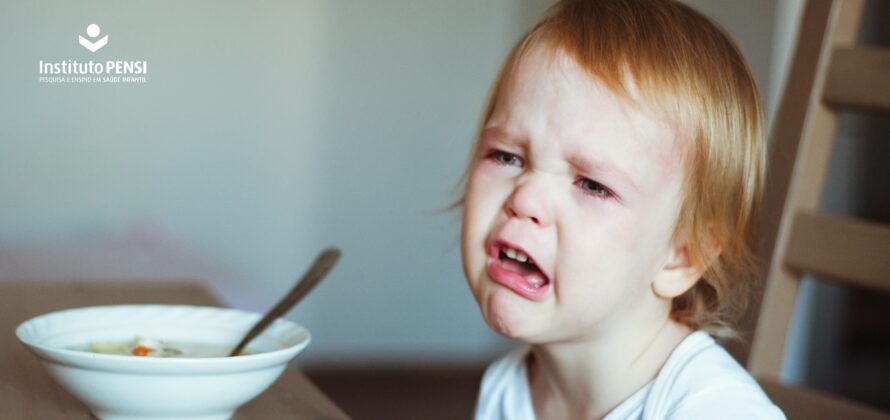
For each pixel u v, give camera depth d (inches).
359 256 140.0
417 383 133.3
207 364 31.2
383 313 142.1
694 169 34.0
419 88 138.0
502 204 32.9
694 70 34.1
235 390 32.5
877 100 40.4
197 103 131.7
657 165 32.9
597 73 32.5
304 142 135.9
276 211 136.3
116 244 131.6
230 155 133.7
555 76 32.9
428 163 140.0
